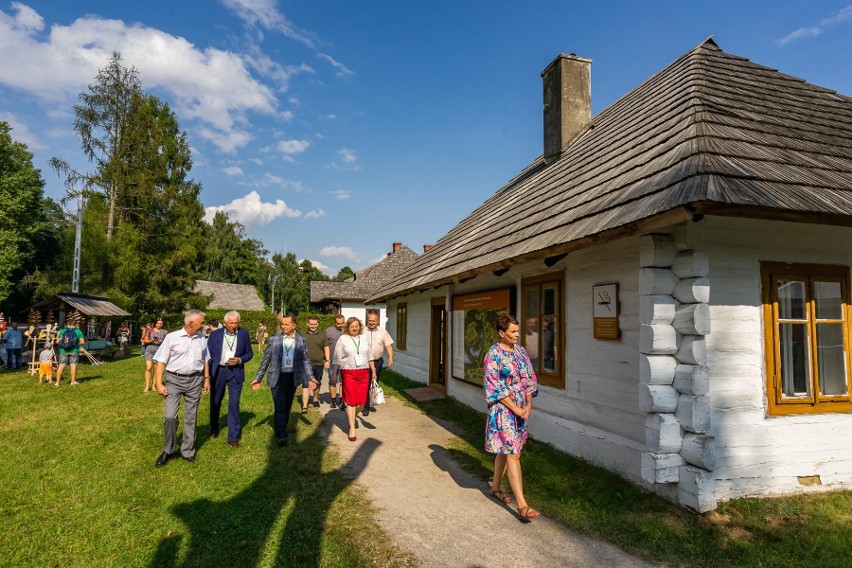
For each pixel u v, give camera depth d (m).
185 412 5.67
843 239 4.84
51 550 3.55
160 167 26.86
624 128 7.62
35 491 4.64
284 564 3.40
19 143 31.20
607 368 5.27
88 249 26.84
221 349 6.40
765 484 4.30
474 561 3.47
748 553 3.44
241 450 6.13
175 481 4.97
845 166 4.86
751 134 5.02
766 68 7.66
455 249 11.14
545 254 5.28
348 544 3.71
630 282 4.94
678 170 4.21
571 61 11.39
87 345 16.52
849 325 4.79
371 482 5.11
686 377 4.14
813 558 3.38
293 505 4.43
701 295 4.11
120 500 4.46
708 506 3.95
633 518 4.04
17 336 15.53
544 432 6.48
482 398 8.60
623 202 4.58
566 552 3.60
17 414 8.21
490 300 8.25
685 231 4.24
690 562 3.41
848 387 4.70
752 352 4.41
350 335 6.84
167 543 3.68
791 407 4.48
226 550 3.59
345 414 8.67
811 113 6.30
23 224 30.09
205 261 32.72
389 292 14.47
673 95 6.70
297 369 6.70
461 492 4.85
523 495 4.55
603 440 5.25
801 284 4.70
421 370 12.88
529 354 7.07
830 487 4.46
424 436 7.12
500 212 10.38
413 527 4.03
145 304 27.64
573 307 5.95
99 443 6.32
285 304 73.75
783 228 4.62
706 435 4.03
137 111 26.09
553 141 11.45
